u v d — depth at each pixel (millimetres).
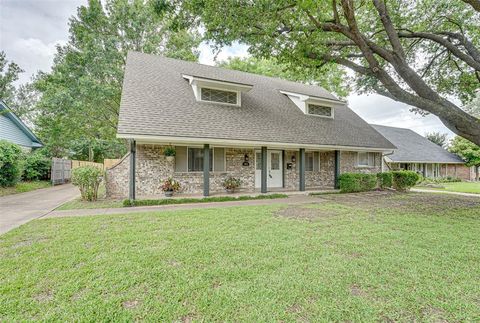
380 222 5953
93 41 15875
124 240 4387
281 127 11625
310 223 5785
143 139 8562
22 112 28844
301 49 8250
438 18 9797
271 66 24297
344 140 12883
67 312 2328
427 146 26891
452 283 2971
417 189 16641
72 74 15906
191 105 10461
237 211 7168
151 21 17578
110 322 2195
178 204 8695
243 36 8141
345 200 9703
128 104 9094
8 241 4312
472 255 3830
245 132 10289
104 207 7977
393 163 23156
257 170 12469
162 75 11695
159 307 2418
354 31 7516
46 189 13680
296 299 2594
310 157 14156
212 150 11320
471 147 26250
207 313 2344
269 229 5215
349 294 2703
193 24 8531
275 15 7320
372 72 8180
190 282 2895
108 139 23578
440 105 7504
